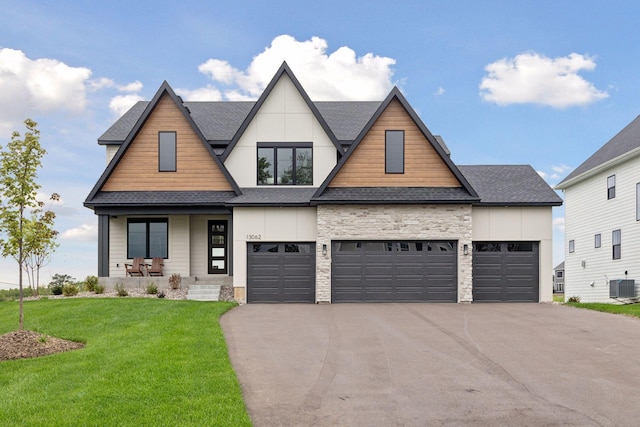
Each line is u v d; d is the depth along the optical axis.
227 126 26.09
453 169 21.92
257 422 7.23
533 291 22.02
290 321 15.58
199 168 23.20
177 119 23.33
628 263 27.08
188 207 22.66
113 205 22.28
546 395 8.46
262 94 23.67
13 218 12.30
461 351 11.49
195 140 23.28
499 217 22.08
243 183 23.64
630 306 18.69
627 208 27.19
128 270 23.16
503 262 22.08
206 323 14.16
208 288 22.12
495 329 14.20
